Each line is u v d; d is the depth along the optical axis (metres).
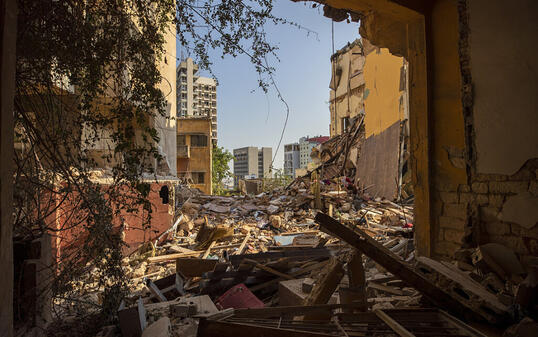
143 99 3.96
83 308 4.00
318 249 6.04
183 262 6.06
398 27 5.63
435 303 3.06
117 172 3.91
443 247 5.03
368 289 4.42
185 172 27.80
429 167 5.21
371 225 11.29
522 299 2.89
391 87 15.90
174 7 4.07
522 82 3.95
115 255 3.89
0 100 1.67
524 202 3.91
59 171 3.92
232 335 2.34
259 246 9.59
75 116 4.07
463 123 4.78
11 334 1.78
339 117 24.25
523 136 3.94
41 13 3.13
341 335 2.54
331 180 17.88
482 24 4.36
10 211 1.77
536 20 3.82
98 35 3.69
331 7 5.80
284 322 2.78
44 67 3.36
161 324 3.27
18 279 3.18
